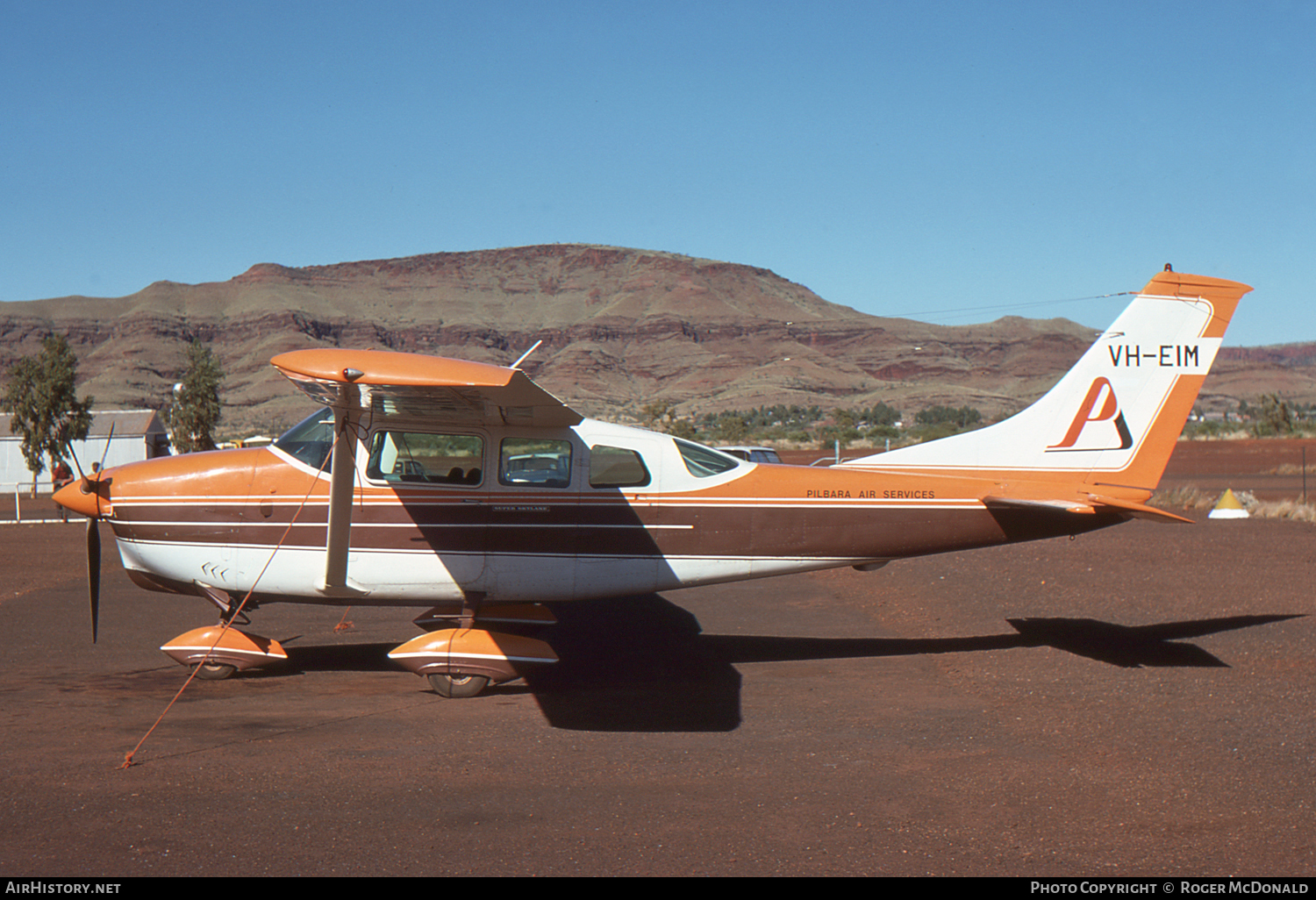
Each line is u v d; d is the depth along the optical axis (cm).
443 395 593
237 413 17988
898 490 757
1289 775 471
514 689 671
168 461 726
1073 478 781
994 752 517
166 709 607
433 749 528
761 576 757
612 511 722
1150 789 454
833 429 8906
